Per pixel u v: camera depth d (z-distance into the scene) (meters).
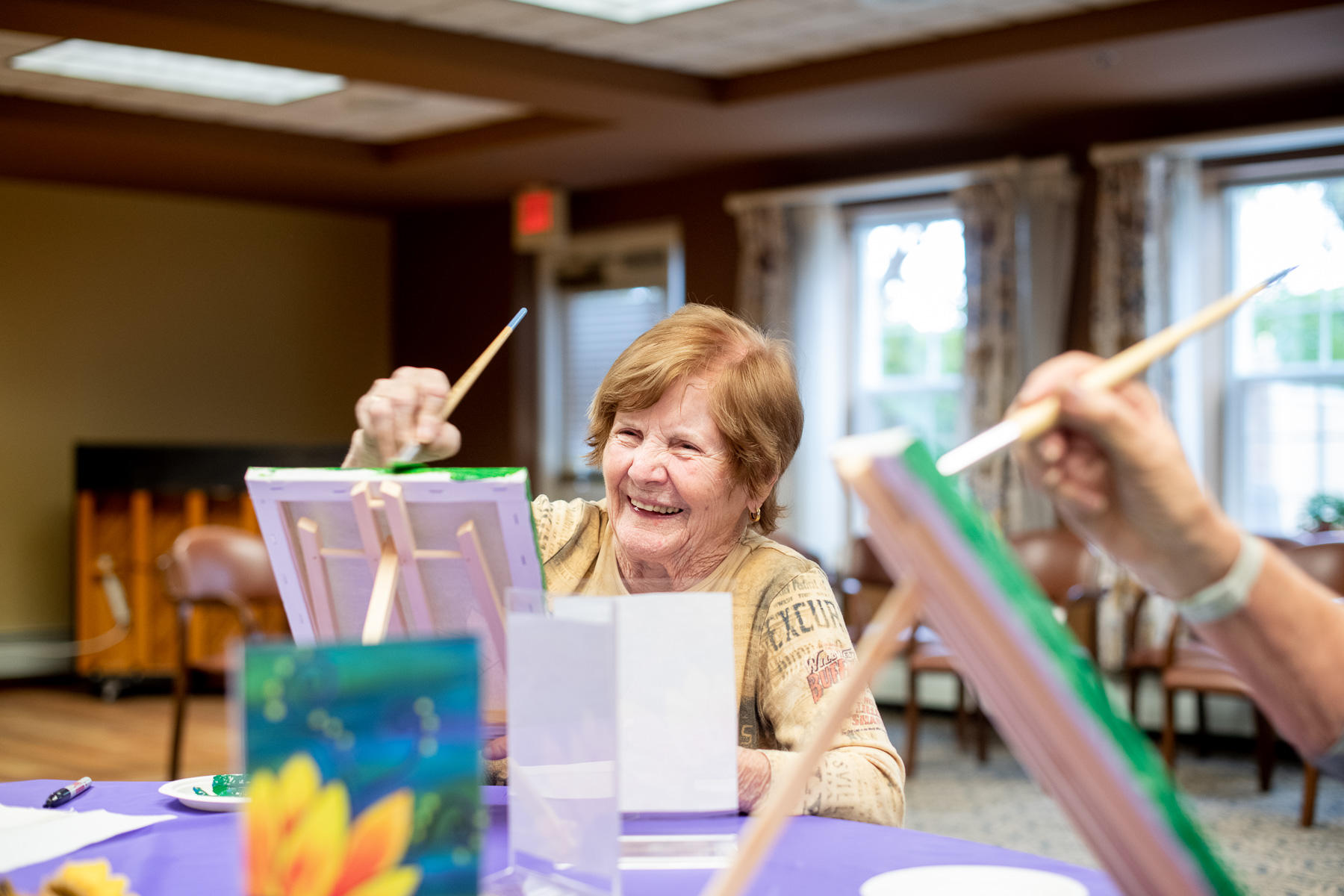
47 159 6.91
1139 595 5.16
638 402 1.62
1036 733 0.77
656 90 5.68
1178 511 0.79
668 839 1.27
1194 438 5.84
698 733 1.30
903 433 0.72
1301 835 4.18
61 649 7.66
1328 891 3.55
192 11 4.61
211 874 1.20
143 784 1.64
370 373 8.84
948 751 5.63
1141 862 0.76
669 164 7.11
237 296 8.33
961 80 5.41
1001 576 0.76
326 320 8.66
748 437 1.62
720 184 7.31
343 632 1.44
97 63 5.68
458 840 0.90
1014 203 6.18
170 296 8.09
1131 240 5.87
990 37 5.12
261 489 1.38
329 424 8.68
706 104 5.84
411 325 8.76
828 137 6.45
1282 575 0.83
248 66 5.71
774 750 1.56
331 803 0.86
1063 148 6.18
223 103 6.33
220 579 4.96
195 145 6.60
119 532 7.46
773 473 1.67
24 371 7.58
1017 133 6.30
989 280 6.24
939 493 0.72
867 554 5.73
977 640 0.74
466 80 5.38
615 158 6.96
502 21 5.07
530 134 6.53
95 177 7.41
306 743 0.85
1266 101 5.63
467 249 8.42
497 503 1.27
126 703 7.07
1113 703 0.82
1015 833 4.22
